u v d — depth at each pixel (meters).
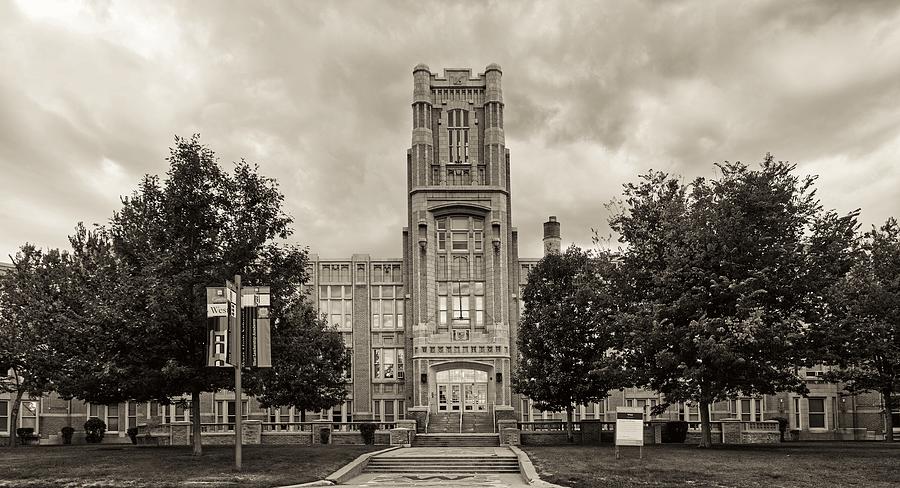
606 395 50.78
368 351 70.25
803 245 39.41
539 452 39.50
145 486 29.00
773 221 39.22
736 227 39.03
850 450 39.28
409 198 69.19
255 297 32.28
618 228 44.94
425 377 64.62
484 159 68.44
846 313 39.59
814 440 58.31
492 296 65.81
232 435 52.19
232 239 36.19
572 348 50.31
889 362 45.69
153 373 34.56
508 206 69.56
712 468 32.22
